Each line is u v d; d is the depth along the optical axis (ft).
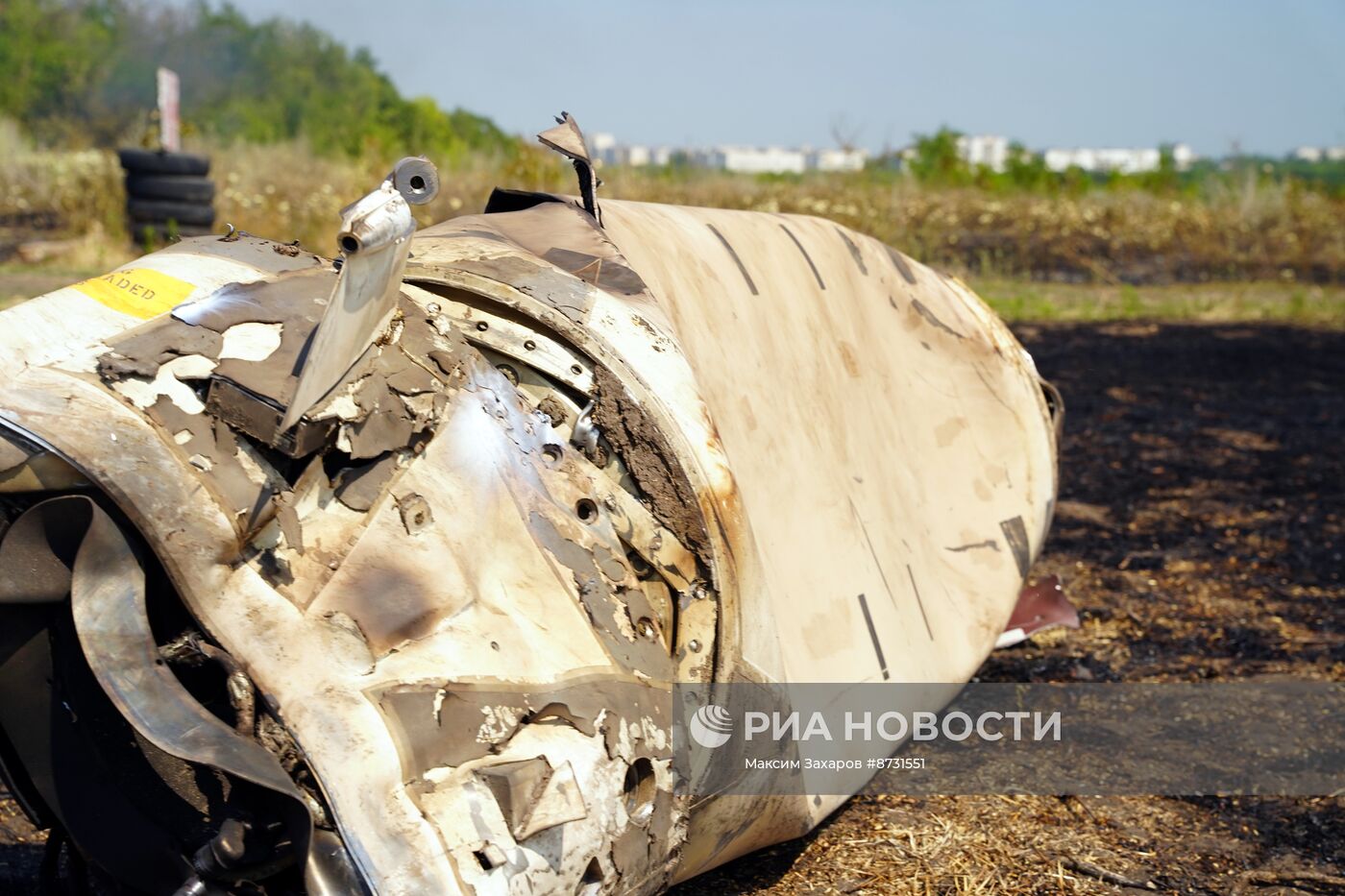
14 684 6.61
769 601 7.89
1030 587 14.94
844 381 10.77
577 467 7.52
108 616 6.05
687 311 9.20
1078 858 9.71
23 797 6.97
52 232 44.86
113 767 6.71
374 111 103.40
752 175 56.80
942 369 12.33
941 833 10.01
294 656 6.16
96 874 7.23
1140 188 64.69
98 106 102.94
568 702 6.60
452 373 7.19
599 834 6.41
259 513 6.43
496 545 6.91
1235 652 14.37
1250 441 25.38
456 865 5.88
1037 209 54.03
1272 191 55.83
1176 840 10.10
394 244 6.26
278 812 6.11
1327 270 51.90
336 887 5.83
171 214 40.27
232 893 6.21
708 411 7.86
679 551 7.58
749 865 9.30
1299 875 9.59
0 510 6.47
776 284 10.49
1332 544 18.57
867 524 10.21
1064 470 22.89
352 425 6.68
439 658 6.40
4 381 6.33
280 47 118.42
